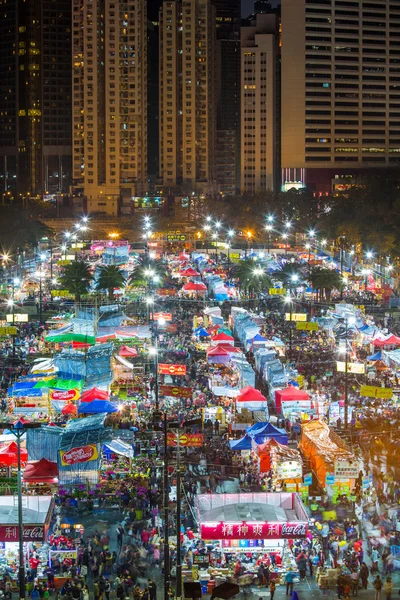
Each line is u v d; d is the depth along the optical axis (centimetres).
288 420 8012
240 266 16188
